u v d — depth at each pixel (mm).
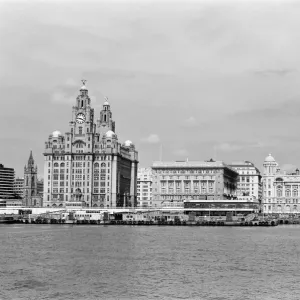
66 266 141000
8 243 196125
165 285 119438
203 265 144750
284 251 176375
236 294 112500
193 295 111375
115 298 108875
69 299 107938
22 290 114250
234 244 198500
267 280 125250
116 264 144875
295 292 114312
